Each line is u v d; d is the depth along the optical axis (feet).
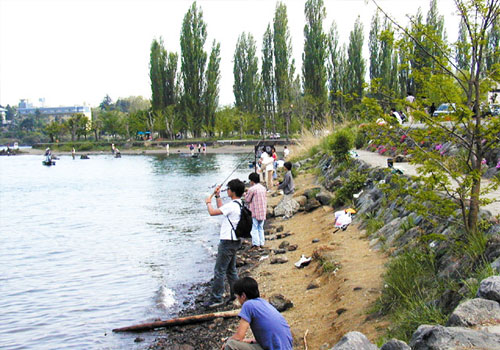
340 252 30.35
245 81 262.06
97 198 94.17
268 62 228.02
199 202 80.69
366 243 31.07
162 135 314.14
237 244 28.09
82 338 25.39
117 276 37.60
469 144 20.58
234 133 305.53
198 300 30.19
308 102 197.57
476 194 20.08
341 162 61.98
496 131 19.29
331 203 48.73
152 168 168.76
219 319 26.21
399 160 50.65
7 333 26.50
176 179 124.57
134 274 37.96
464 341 12.48
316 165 79.00
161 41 282.77
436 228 24.03
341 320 20.85
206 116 271.90
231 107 290.76
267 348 15.05
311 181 68.39
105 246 49.32
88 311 29.71
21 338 25.84
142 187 110.22
